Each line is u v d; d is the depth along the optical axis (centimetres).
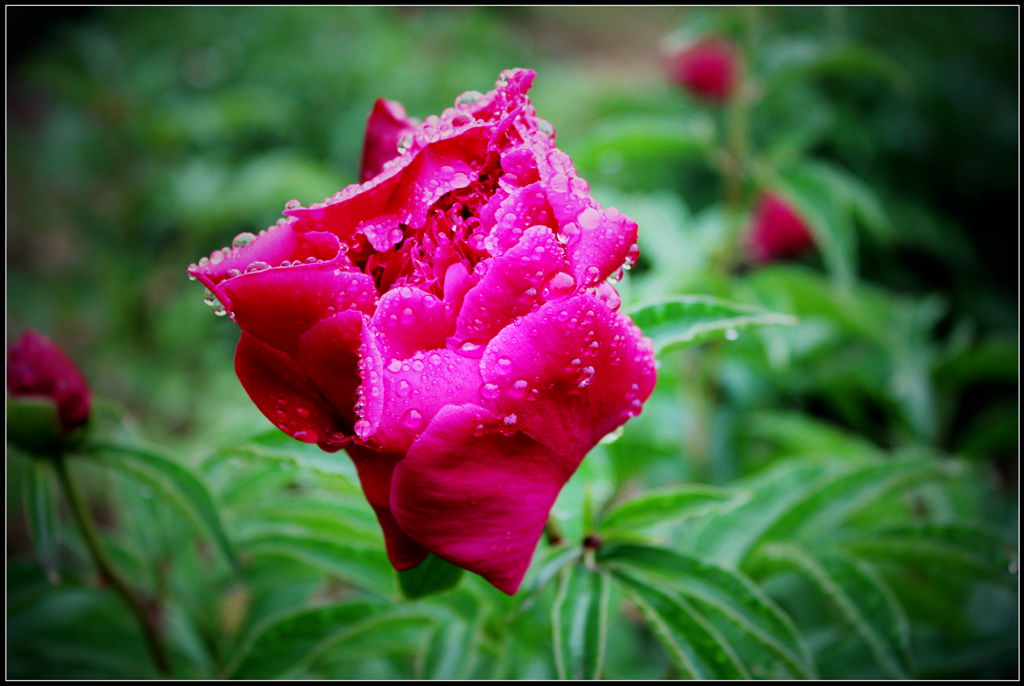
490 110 30
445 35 130
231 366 88
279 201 94
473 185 30
